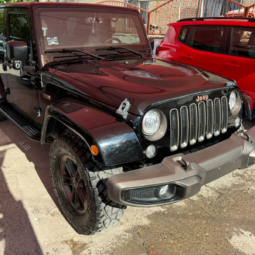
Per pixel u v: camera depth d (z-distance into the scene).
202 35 4.75
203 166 1.90
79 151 1.94
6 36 3.20
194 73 2.45
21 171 3.08
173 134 1.99
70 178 2.23
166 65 2.68
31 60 2.74
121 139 1.73
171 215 2.46
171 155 1.90
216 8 8.92
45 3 2.75
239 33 4.22
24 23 2.78
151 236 2.22
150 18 9.42
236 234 2.25
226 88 2.27
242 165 2.20
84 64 2.66
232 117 2.43
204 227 2.32
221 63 4.44
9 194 2.70
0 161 3.27
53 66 2.61
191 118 2.08
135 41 3.37
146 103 1.80
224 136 2.43
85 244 2.14
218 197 2.71
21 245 2.12
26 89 3.03
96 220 1.95
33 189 2.78
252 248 2.12
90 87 2.13
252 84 4.05
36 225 2.32
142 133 1.80
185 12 9.48
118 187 1.66
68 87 2.29
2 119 4.33
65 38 2.79
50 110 2.20
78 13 2.90
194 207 2.57
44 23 2.69
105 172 1.88
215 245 2.14
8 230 2.26
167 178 1.73
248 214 2.48
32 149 3.56
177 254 2.05
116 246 2.12
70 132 2.13
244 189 2.83
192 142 2.13
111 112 1.90
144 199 1.82
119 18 3.19
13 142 3.74
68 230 2.29
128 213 2.48
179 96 1.94
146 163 1.91
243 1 8.62
